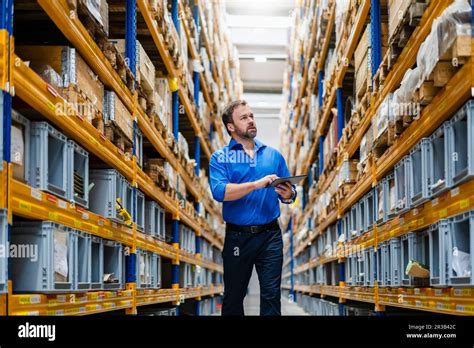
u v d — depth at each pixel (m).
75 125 2.97
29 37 3.78
